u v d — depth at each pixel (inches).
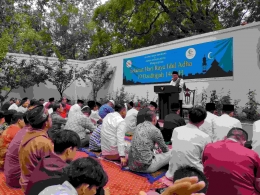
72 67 622.8
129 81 556.4
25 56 602.9
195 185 47.8
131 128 264.1
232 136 103.7
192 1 674.2
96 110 301.0
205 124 184.7
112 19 700.7
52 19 956.6
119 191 140.0
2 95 575.2
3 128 183.5
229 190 93.4
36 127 112.7
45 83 607.8
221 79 382.6
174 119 217.2
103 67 613.3
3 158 165.6
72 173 55.8
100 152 216.1
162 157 164.1
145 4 666.8
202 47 409.7
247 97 349.7
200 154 138.5
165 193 49.2
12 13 479.5
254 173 94.1
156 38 790.5
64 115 354.0
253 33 343.9
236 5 668.1
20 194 133.8
